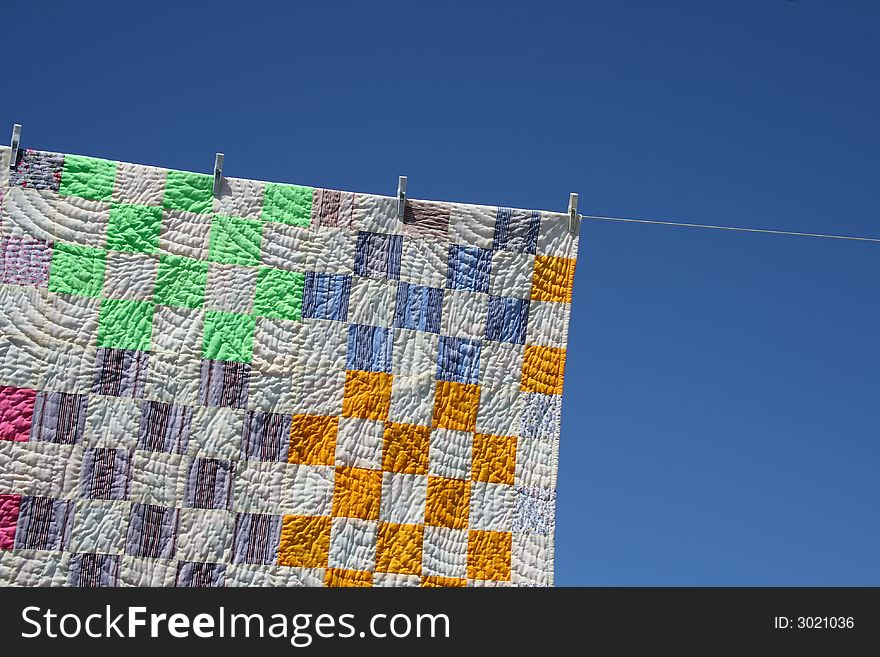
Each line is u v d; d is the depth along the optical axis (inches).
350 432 171.8
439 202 180.5
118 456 166.6
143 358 169.6
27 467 164.1
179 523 165.9
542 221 181.8
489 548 170.9
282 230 176.4
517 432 175.2
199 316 172.1
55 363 167.3
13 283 168.2
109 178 173.8
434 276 178.1
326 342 173.9
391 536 169.3
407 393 173.9
